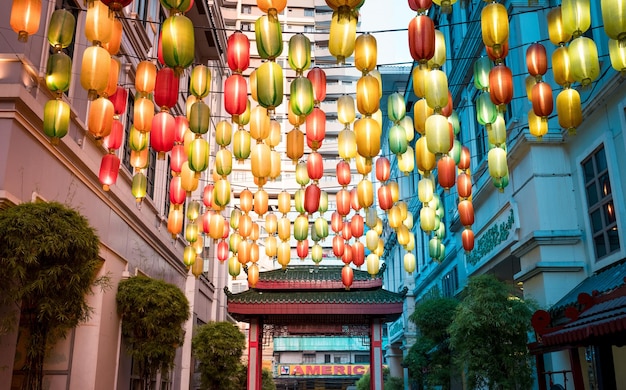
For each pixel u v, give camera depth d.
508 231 15.37
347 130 8.46
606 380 6.88
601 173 12.09
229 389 18.69
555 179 13.60
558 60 6.53
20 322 8.51
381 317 18.80
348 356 54.03
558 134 13.69
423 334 18.52
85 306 8.02
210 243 27.41
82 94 11.41
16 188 8.44
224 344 18.47
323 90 7.86
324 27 69.31
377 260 11.09
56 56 6.57
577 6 6.12
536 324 7.53
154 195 16.98
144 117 7.75
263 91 6.46
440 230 11.36
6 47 8.88
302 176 10.74
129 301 12.14
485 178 17.52
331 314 18.53
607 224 11.97
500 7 6.09
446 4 6.00
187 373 20.14
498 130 8.42
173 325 12.09
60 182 10.05
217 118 26.53
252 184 49.94
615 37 5.29
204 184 24.36
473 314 11.39
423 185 9.99
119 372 12.70
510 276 17.73
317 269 20.00
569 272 12.85
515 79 14.82
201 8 20.02
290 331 20.05
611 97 11.49
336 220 12.05
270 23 6.25
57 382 10.75
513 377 11.14
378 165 10.34
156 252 16.88
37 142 9.16
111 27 6.36
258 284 19.17
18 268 6.91
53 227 7.43
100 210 11.99
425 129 7.25
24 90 8.50
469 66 18.98
